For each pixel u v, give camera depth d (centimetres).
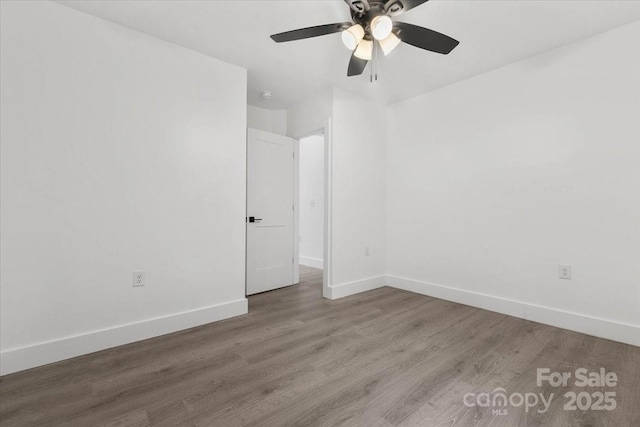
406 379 163
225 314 257
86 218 194
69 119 188
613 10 190
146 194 218
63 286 187
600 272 217
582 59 224
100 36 199
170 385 157
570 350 196
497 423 129
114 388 154
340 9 190
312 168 512
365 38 187
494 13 192
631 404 141
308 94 334
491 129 276
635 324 203
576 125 227
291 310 279
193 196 241
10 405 141
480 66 268
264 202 349
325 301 308
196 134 242
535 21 201
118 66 206
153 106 221
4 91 169
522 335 220
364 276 348
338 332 228
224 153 258
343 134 323
